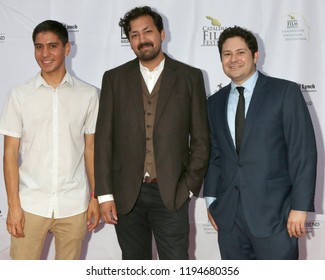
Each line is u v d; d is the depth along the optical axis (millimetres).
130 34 2277
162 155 2225
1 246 3156
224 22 3057
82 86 2420
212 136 2336
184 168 2277
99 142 2297
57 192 2334
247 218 2152
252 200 2148
